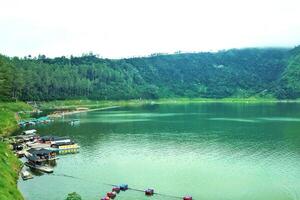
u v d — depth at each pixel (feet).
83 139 605.73
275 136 632.38
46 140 560.20
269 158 476.13
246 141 588.09
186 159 472.44
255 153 503.61
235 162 456.86
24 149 504.43
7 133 631.97
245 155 492.95
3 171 347.77
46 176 394.11
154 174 405.80
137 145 558.15
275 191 350.43
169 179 387.55
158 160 467.52
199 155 494.59
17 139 570.05
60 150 508.53
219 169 426.10
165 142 581.53
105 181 379.35
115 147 543.39
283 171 417.08
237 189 355.77
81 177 392.27
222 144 565.12
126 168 429.38
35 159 431.02
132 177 393.70
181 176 398.01
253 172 413.39
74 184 368.07
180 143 572.92
